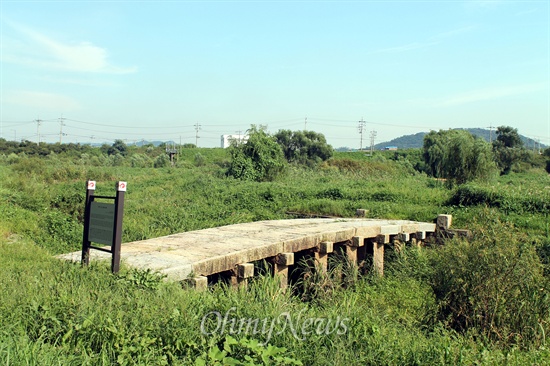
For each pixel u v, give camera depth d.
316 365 5.25
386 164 40.78
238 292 7.38
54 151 62.75
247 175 27.30
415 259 11.97
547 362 6.11
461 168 22.34
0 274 6.55
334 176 29.23
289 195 18.66
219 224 15.31
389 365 5.52
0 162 43.66
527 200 14.44
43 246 11.71
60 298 5.36
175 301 5.81
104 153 68.69
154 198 19.31
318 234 10.44
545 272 9.03
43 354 4.31
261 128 29.20
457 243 8.71
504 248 7.79
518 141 55.28
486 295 7.58
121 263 7.32
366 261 11.99
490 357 6.02
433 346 5.96
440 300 7.94
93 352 4.67
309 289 9.98
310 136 59.28
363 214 15.44
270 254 9.28
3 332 4.58
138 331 4.92
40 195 17.11
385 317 7.88
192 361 4.79
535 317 7.32
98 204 7.23
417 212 15.03
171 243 9.48
